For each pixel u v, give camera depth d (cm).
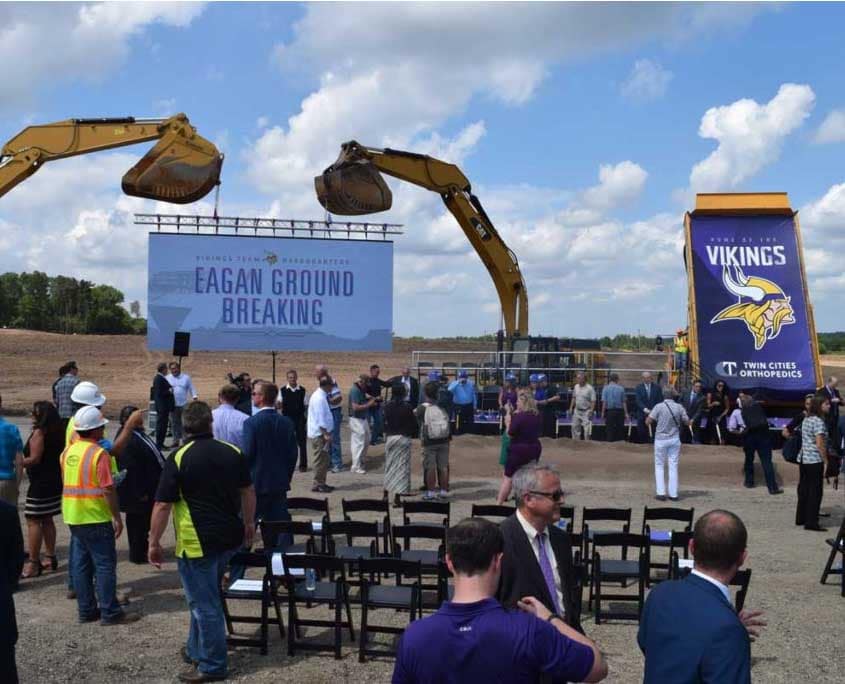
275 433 881
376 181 2173
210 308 2205
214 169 2136
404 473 1326
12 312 9169
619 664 661
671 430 1435
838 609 812
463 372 2056
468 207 2381
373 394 1916
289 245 2239
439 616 286
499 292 2444
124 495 946
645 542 754
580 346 2480
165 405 1800
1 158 2125
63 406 1531
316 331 2256
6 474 864
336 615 674
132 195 2102
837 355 10250
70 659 655
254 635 737
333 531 808
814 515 1194
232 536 617
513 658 276
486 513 878
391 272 2286
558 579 430
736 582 638
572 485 1574
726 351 1994
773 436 1917
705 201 2095
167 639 704
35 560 900
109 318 9700
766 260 2042
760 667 656
